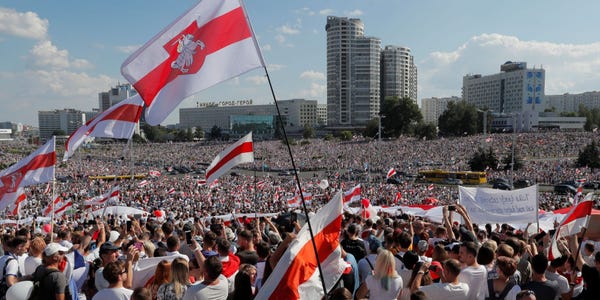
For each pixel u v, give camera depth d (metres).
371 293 6.11
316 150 118.31
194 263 7.39
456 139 113.38
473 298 6.27
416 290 5.97
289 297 5.40
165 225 10.72
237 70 6.63
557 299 6.43
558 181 60.19
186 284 6.23
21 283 6.17
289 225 11.40
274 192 47.62
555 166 71.94
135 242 8.69
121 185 59.88
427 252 9.62
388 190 49.47
